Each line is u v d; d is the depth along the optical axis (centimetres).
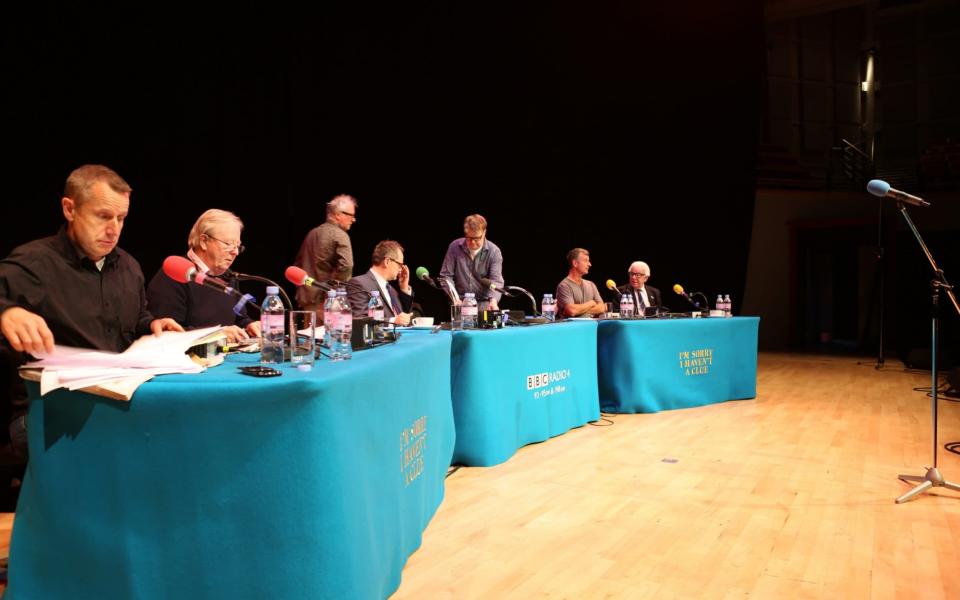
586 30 783
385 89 611
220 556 148
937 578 215
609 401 496
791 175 1220
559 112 771
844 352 1063
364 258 616
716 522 265
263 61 508
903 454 379
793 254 1145
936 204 1041
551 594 201
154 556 148
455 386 343
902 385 677
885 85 1401
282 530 149
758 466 349
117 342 215
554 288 793
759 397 586
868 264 1169
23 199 376
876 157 1397
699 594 203
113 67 414
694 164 899
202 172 468
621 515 272
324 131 563
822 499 296
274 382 147
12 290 191
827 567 223
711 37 889
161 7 437
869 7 1401
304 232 548
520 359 375
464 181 692
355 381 166
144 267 438
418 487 233
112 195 195
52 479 150
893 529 259
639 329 493
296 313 199
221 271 267
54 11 385
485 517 268
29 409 154
